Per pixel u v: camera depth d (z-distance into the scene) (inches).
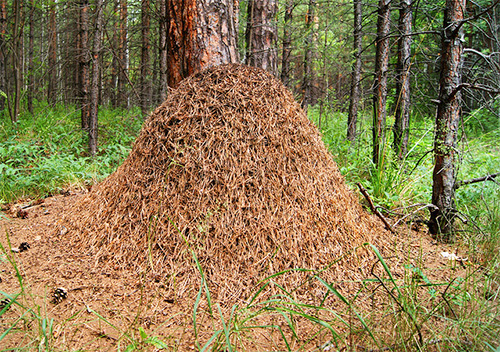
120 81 592.4
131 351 72.6
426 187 192.5
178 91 133.7
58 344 79.4
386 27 209.8
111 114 465.1
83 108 328.8
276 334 86.0
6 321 87.9
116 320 89.1
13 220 158.6
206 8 155.3
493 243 132.7
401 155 217.2
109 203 130.6
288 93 137.5
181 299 97.8
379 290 107.0
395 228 154.3
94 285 103.6
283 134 124.0
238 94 126.2
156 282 104.1
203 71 136.9
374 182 185.9
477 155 252.5
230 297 98.3
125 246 115.3
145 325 87.4
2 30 450.3
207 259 106.0
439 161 150.0
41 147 270.5
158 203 117.0
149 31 435.8
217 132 120.0
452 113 146.0
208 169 116.0
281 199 115.9
